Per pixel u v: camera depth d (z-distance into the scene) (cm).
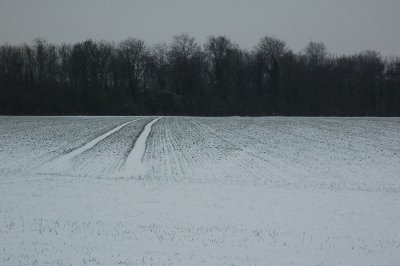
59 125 6438
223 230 1688
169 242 1518
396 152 4091
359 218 1914
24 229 1619
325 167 3384
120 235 1582
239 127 6356
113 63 12838
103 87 12519
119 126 6325
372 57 12338
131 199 2177
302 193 2409
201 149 4159
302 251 1463
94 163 3350
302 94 11812
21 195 2198
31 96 10769
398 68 11919
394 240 1606
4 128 5894
